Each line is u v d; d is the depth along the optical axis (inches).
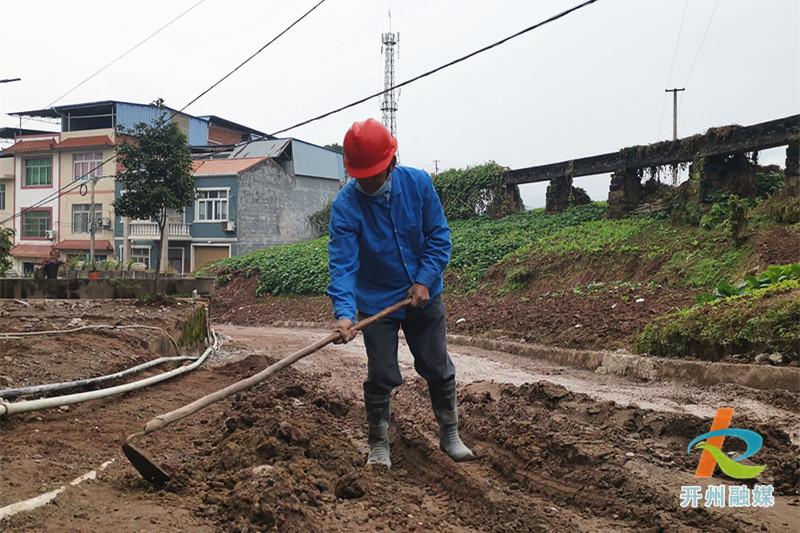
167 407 256.5
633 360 393.1
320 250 1174.3
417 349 186.2
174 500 144.9
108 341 347.9
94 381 264.1
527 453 189.3
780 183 746.2
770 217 637.3
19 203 1622.8
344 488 156.8
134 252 1493.6
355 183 176.7
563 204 1055.6
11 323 394.3
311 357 459.2
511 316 619.5
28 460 170.7
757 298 374.0
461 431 227.8
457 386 337.4
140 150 1040.8
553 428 210.4
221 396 155.9
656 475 172.2
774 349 334.6
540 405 260.1
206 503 142.6
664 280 628.4
